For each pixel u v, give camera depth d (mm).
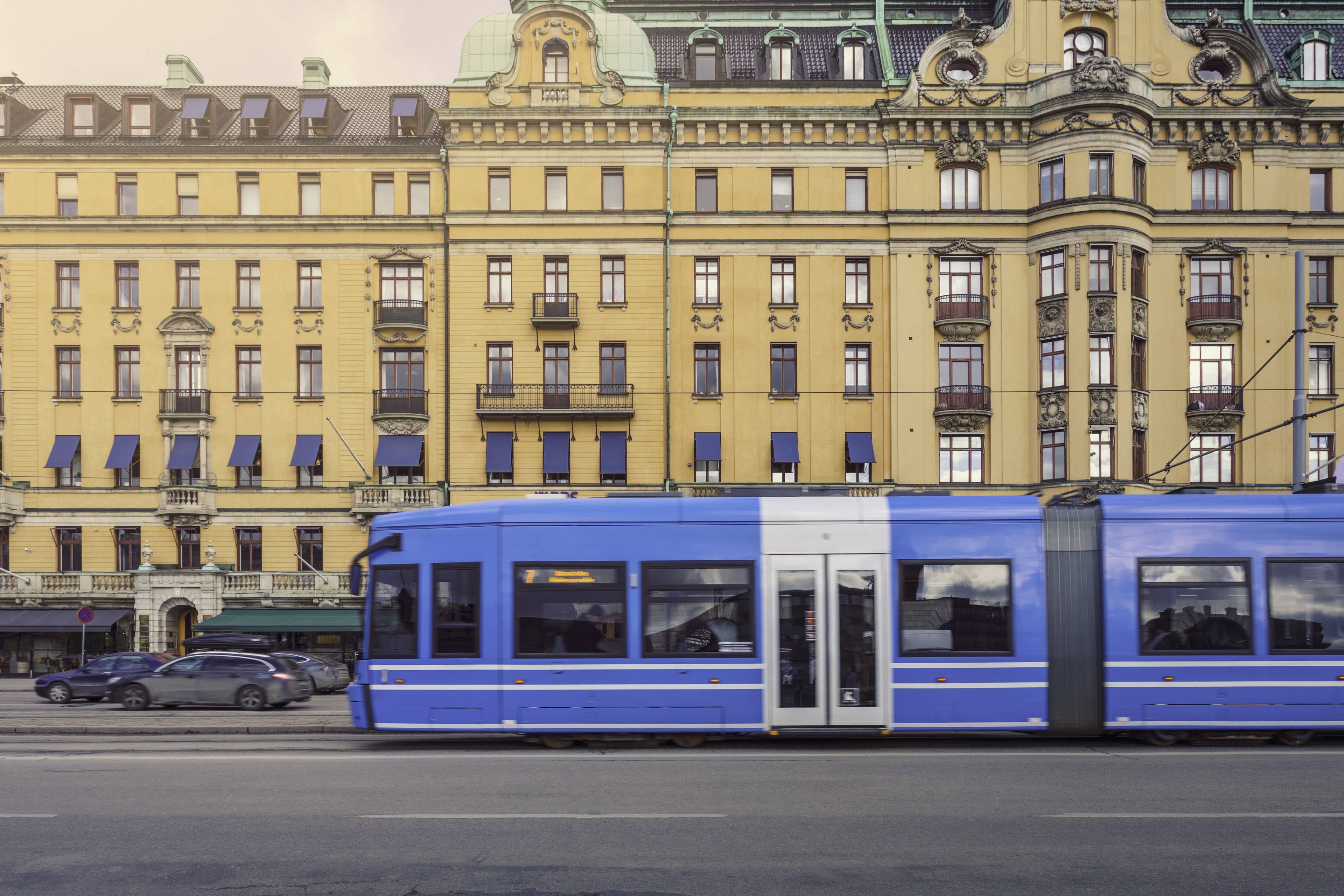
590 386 33406
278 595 33531
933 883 6719
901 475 32750
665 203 33594
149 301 34625
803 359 33531
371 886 6672
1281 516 12867
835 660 12727
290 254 34531
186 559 34375
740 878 6824
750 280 33656
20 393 34531
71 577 33812
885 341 33438
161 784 10242
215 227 34562
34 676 33875
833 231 33531
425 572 13266
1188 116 32781
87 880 6840
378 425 34094
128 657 24188
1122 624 12742
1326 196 33438
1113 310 31375
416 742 13883
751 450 33406
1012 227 32969
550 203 33906
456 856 7348
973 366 33094
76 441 34438
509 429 33531
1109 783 10180
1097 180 31859
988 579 12836
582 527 13133
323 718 17562
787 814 8695
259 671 20672
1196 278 33062
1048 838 7902
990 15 36781
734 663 12758
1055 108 32125
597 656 12859
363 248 34438
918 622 12773
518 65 33750
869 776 10562
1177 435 32500
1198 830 8180
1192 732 12953
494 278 33844
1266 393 32656
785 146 33656
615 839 7852
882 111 33188
